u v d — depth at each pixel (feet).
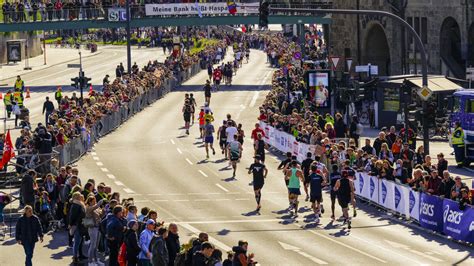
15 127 461.78
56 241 243.60
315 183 265.75
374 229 253.65
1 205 255.29
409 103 334.24
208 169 350.64
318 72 431.02
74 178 245.24
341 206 254.88
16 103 476.54
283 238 243.81
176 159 372.58
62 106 445.37
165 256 186.09
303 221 265.13
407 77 435.12
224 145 378.73
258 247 233.76
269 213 276.00
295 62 586.04
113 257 207.10
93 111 420.77
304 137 349.20
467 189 235.61
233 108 524.93
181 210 281.54
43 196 251.39
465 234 233.96
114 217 206.28
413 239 241.14
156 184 322.55
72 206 220.02
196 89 625.82
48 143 299.79
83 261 223.71
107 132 441.68
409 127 337.72
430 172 263.08
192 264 174.19
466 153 343.67
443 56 565.12
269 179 329.72
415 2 587.27
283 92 472.85
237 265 164.86
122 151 392.88
